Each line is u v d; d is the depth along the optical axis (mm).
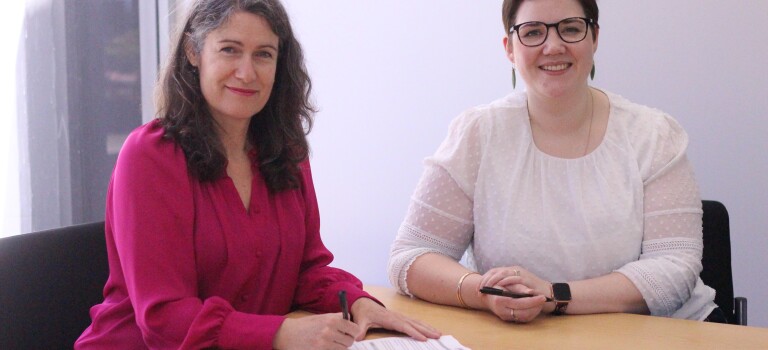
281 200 1576
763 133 2291
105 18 2848
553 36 1670
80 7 2783
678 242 1680
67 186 2795
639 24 2395
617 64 2443
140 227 1351
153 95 1545
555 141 1783
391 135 2758
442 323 1509
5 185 2627
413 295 1717
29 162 2680
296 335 1276
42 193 2725
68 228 1585
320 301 1579
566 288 1545
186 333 1296
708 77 2334
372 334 1427
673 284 1604
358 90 2801
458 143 1816
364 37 2762
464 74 2609
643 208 1723
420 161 2717
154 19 2883
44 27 2686
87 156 2846
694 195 1732
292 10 2871
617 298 1578
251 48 1437
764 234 2324
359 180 2842
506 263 1741
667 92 2391
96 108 2852
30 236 1492
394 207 2785
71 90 2781
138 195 1364
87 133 2836
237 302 1485
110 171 2916
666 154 1745
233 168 1533
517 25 1717
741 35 2279
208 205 1440
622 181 1734
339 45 2814
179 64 1475
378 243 2830
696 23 2324
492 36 2539
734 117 2320
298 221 1588
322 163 2908
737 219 2355
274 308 1555
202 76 1462
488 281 1559
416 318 1548
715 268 1913
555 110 1754
